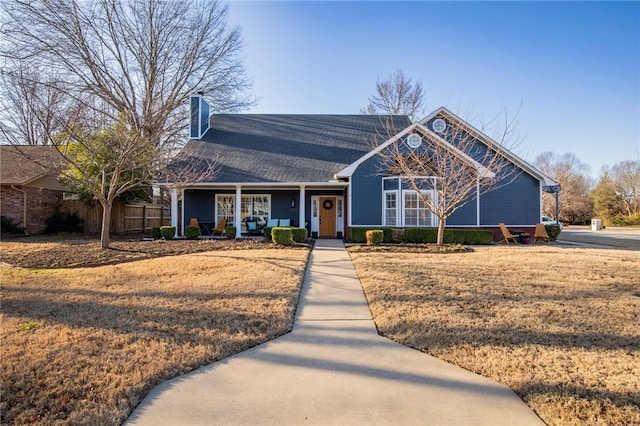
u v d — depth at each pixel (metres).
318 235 18.69
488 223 16.33
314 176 16.47
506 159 16.25
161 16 21.45
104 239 11.98
